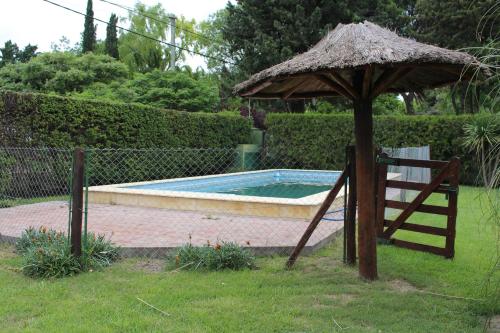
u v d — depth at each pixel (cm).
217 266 531
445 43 2062
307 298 439
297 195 1373
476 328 371
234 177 1505
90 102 1220
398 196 1088
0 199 943
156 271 529
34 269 495
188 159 1591
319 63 414
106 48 3200
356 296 449
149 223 790
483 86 407
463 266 559
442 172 608
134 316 385
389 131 1703
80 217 520
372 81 480
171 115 1512
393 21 2231
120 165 1314
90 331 352
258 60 2223
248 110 2538
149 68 3147
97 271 518
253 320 381
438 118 1619
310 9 2189
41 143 1098
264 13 2244
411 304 424
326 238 670
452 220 598
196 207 927
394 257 600
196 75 2822
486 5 1772
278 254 602
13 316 383
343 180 543
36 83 1945
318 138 1853
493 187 329
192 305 415
